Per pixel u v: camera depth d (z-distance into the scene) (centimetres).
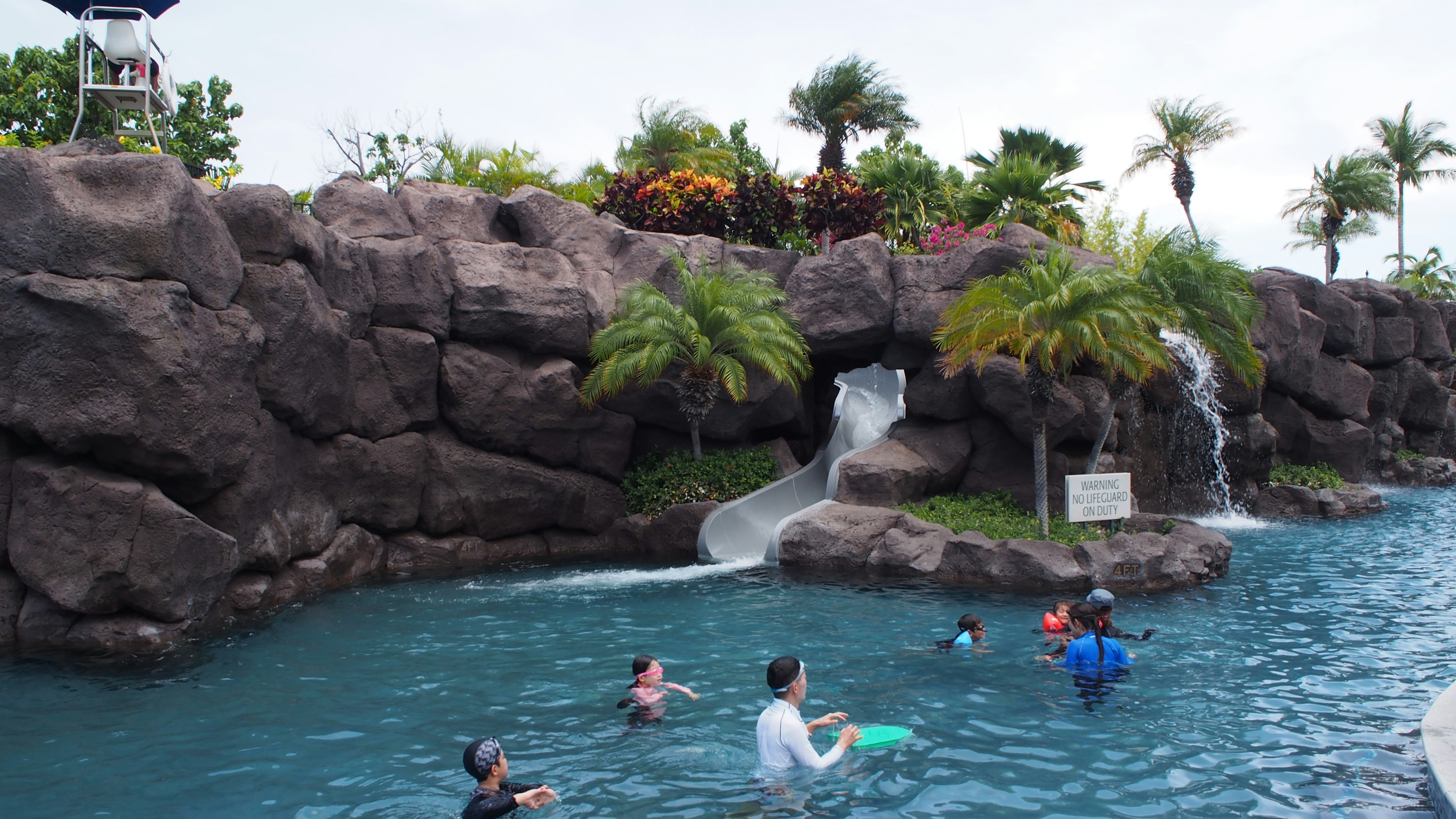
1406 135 5084
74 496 1043
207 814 602
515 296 1723
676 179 2266
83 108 1434
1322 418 2608
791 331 1873
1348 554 1653
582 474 1875
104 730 772
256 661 992
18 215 1018
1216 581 1407
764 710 757
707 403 1855
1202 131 4050
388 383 1595
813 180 2330
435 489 1675
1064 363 1534
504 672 941
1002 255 1839
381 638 1092
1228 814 573
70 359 1027
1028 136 3112
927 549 1527
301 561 1398
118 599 1064
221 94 3136
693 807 591
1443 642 1021
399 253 1616
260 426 1253
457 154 2739
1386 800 591
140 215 1055
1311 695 828
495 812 578
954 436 1881
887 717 774
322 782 654
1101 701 816
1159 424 2152
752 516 1841
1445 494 2700
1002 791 614
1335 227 4453
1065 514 1683
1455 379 3559
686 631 1118
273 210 1280
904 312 1889
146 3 1498
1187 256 1583
